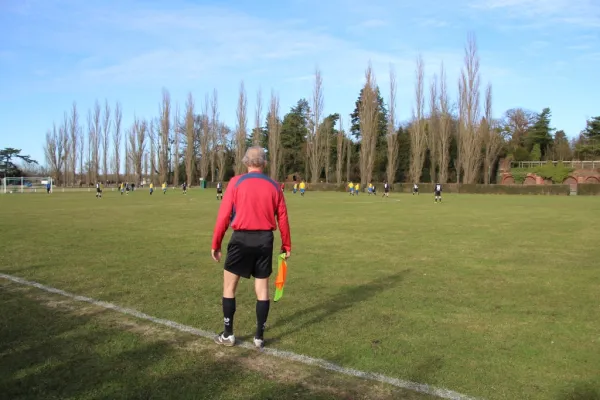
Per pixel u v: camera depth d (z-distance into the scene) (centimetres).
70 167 8606
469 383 329
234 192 394
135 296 567
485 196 4656
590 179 5978
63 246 986
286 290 615
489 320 481
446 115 5744
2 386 321
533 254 916
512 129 8275
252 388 320
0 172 9069
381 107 7162
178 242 1059
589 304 547
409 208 2481
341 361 368
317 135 6675
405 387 322
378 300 562
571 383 330
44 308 514
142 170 9619
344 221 1656
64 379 333
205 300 554
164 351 389
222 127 7794
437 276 706
